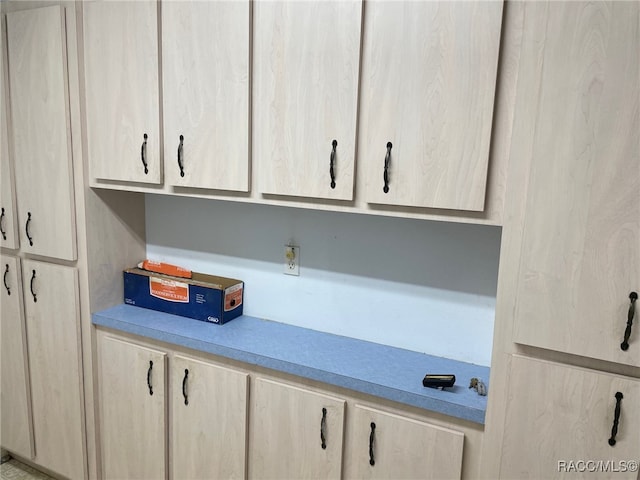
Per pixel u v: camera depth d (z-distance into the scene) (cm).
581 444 125
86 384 211
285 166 155
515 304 128
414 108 134
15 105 200
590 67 112
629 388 117
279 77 152
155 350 193
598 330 119
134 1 171
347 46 140
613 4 108
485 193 130
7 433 239
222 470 186
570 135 116
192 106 167
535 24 117
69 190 195
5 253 221
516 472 134
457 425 144
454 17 126
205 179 169
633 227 112
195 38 163
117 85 180
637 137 110
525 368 129
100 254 204
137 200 220
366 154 143
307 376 162
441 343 173
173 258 222
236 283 203
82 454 216
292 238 194
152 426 198
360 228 181
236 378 176
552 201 120
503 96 125
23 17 190
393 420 151
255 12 153
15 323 222
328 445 163
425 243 171
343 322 189
